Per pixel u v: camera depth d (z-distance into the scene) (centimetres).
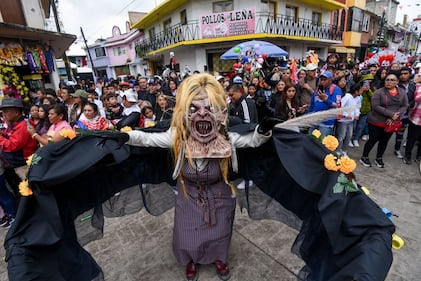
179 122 158
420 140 398
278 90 395
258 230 252
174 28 1490
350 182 121
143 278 204
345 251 111
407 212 271
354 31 1969
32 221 126
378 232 104
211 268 208
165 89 605
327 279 121
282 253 221
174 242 191
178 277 203
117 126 197
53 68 793
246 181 194
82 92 373
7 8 662
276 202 183
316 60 740
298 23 1452
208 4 1309
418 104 368
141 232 259
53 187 142
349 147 488
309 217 152
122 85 575
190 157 159
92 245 243
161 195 208
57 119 291
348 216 115
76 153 140
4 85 602
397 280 190
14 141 269
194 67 1498
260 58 707
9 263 111
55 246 131
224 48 1383
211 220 176
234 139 169
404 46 3081
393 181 342
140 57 2134
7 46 632
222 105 158
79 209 160
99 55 2933
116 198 185
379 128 369
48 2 950
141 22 1789
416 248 220
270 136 157
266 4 1299
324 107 366
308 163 140
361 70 709
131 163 180
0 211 292
